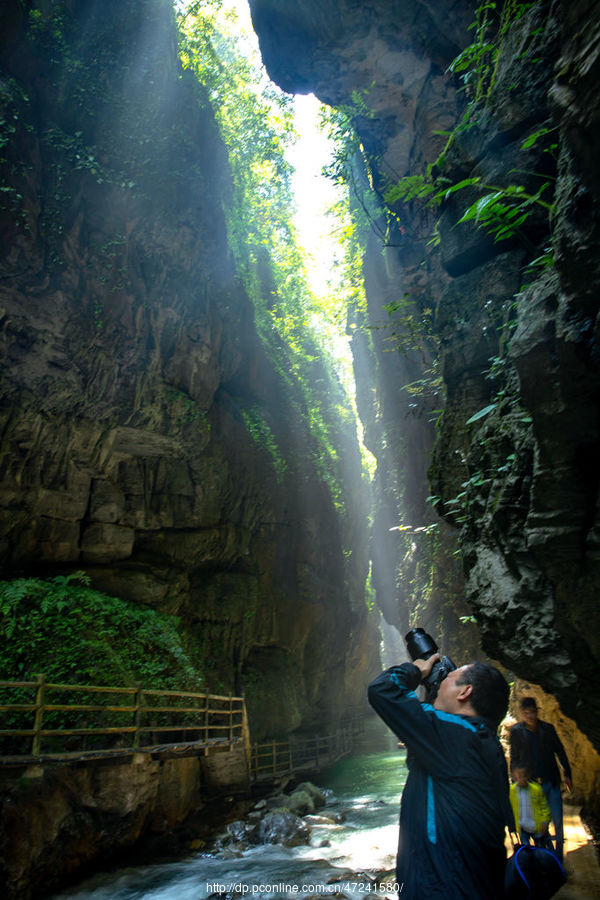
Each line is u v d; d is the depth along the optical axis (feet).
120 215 41.39
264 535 62.34
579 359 10.89
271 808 38.55
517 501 15.23
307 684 68.85
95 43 42.01
